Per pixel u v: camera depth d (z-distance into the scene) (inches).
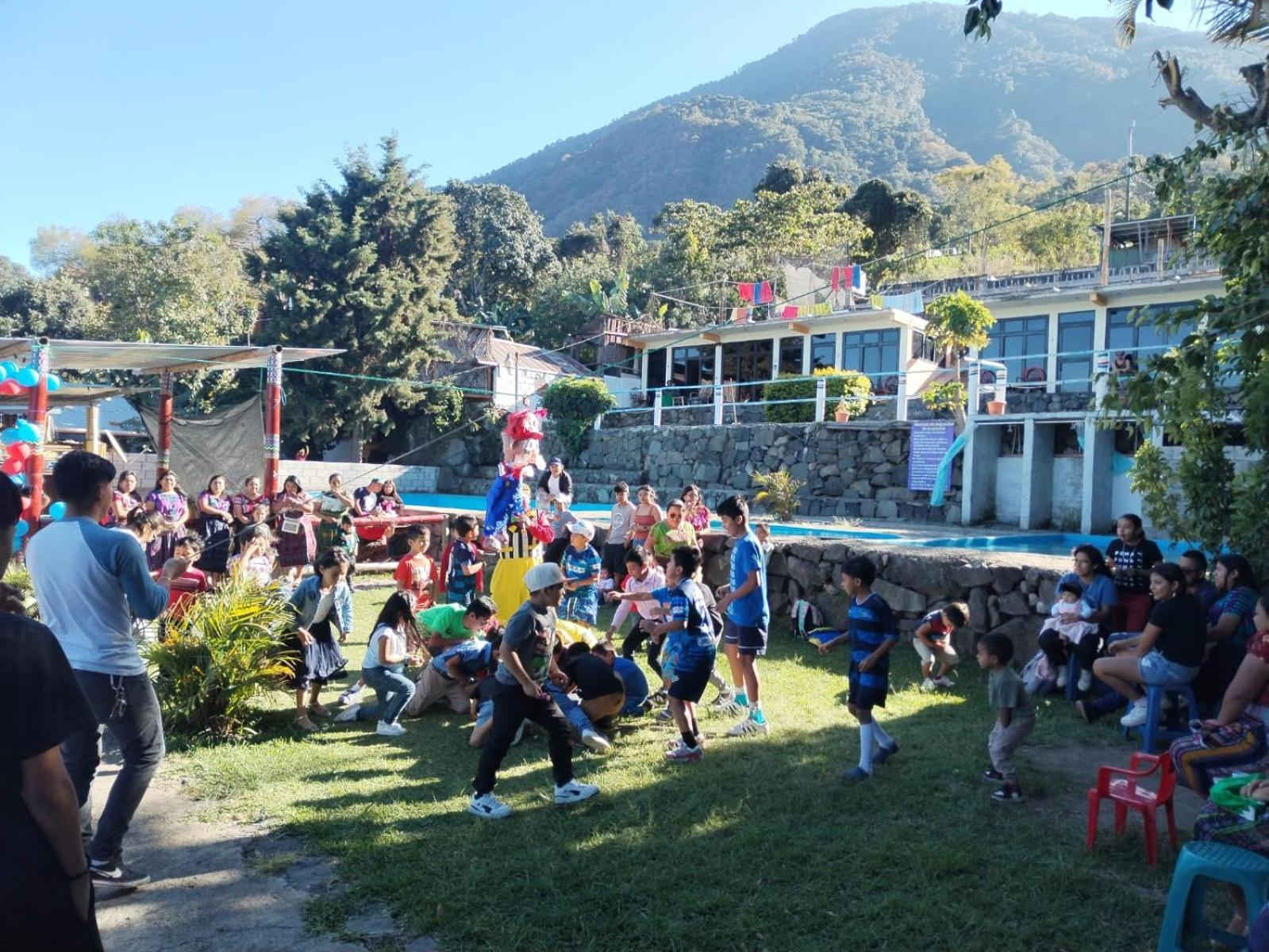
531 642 185.5
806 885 154.6
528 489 336.5
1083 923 141.9
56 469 150.9
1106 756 228.4
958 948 134.7
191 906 149.1
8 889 78.0
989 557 344.2
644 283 1744.6
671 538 326.0
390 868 160.2
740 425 941.2
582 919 142.6
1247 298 239.0
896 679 303.1
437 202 1277.1
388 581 500.4
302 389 1170.6
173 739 230.2
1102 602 273.3
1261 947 99.4
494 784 186.9
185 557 196.5
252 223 2325.3
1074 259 1653.5
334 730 248.5
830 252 1547.7
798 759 220.4
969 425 730.2
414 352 1191.6
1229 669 228.8
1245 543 268.4
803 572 386.9
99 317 1514.5
